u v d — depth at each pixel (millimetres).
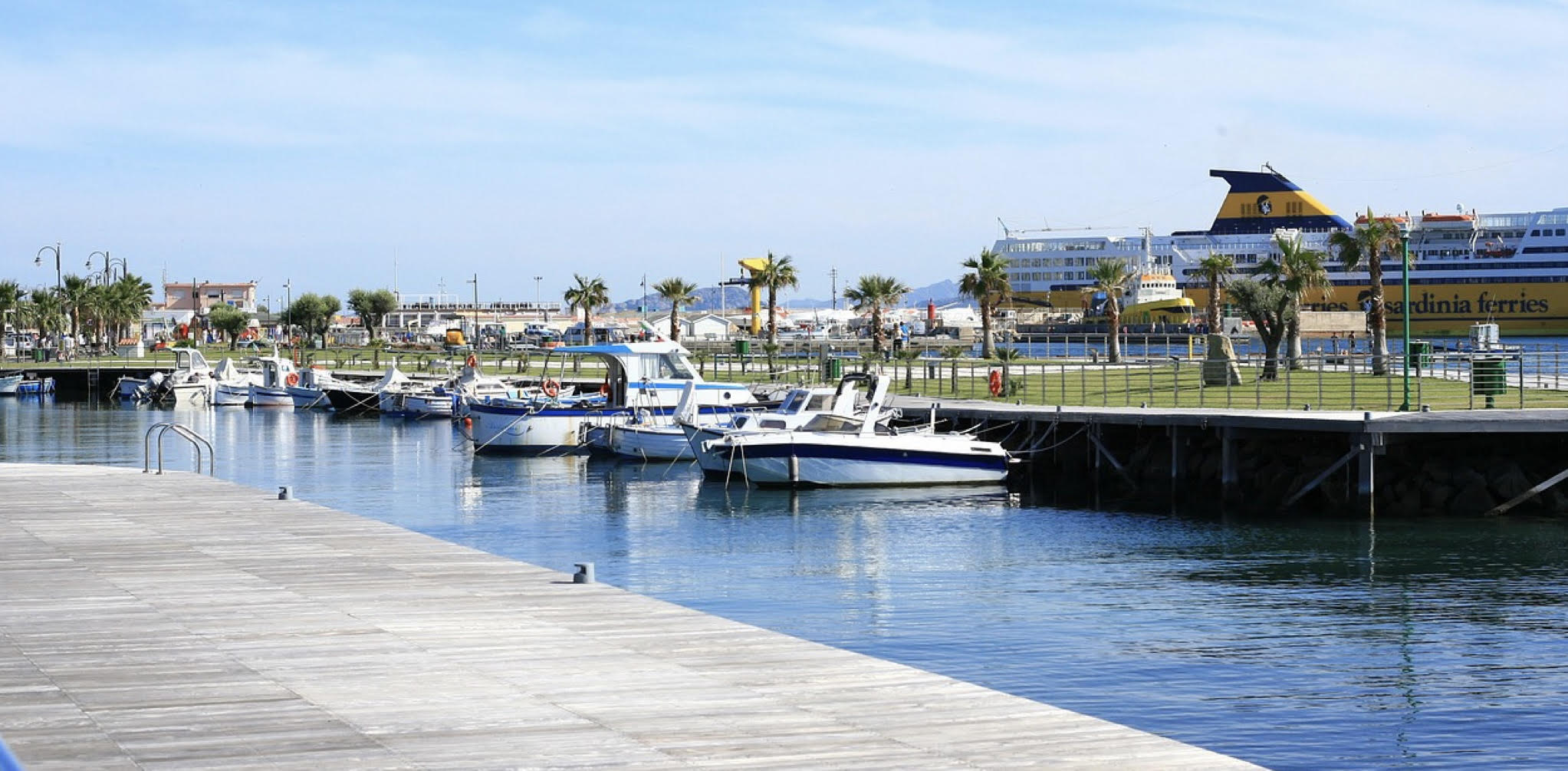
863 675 12953
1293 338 66750
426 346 152500
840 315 197500
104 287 152500
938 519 37438
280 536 22094
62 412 87375
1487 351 56719
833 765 10234
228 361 97375
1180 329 141000
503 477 48469
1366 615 24766
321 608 16172
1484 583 27875
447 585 17609
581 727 11234
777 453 43312
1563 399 46250
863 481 43562
